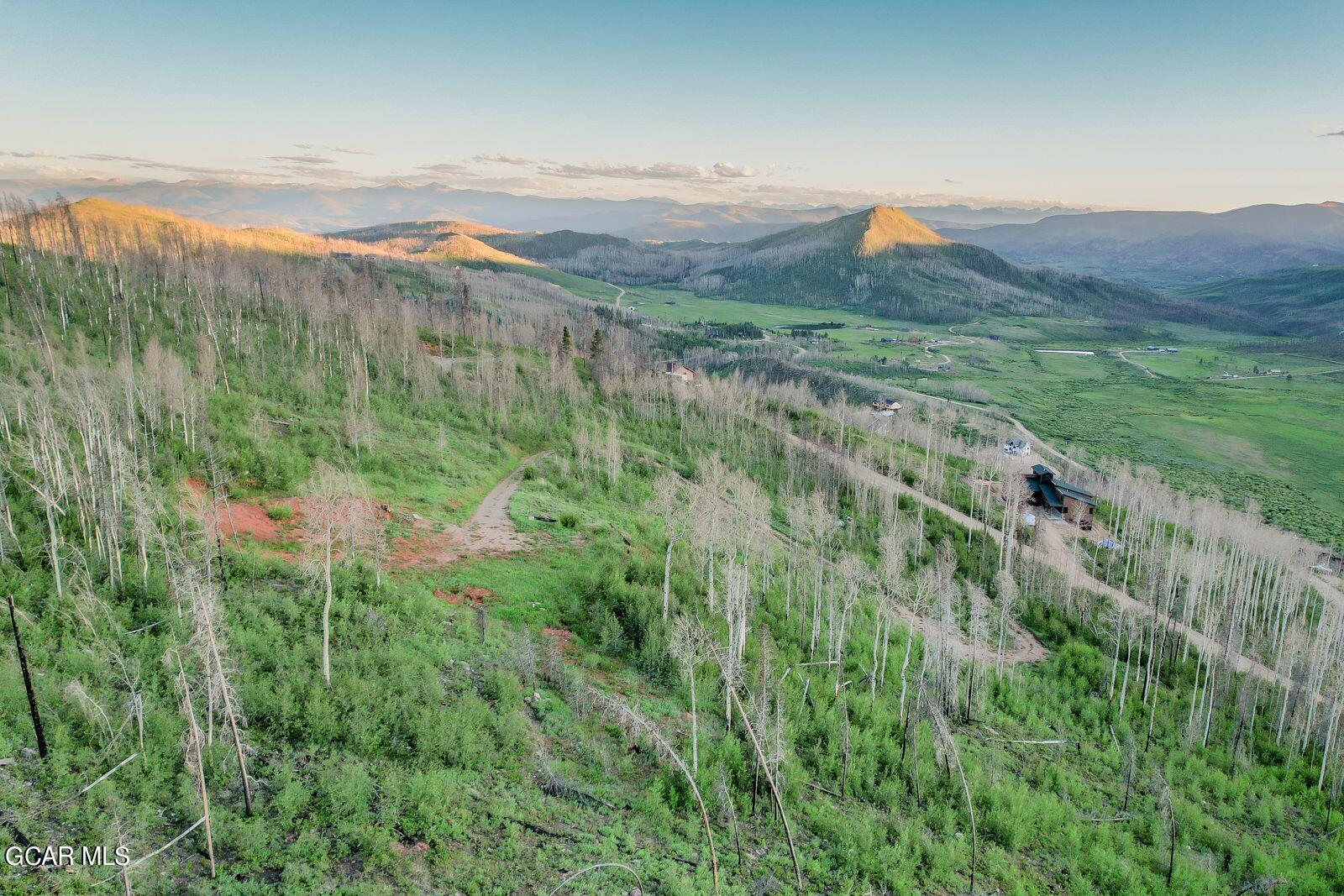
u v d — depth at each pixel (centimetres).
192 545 5062
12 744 2891
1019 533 10638
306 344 13312
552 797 3403
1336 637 7706
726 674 4325
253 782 3030
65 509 5222
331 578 5031
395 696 3791
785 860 3359
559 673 4528
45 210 16162
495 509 8131
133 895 2353
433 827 2956
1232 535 11181
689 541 7650
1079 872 3778
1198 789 4941
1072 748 5306
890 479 11788
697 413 15812
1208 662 6347
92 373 7912
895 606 7444
